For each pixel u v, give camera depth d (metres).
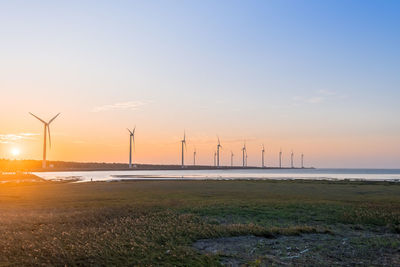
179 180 103.38
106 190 62.19
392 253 18.64
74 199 45.66
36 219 27.80
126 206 35.75
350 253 18.56
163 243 19.98
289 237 22.30
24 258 16.55
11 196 50.50
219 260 16.89
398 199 43.50
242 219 28.27
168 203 38.59
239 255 17.83
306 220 27.97
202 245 20.08
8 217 29.06
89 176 157.38
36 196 50.47
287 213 30.88
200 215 30.00
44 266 15.44
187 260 16.66
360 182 88.12
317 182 88.00
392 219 27.94
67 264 15.76
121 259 16.62
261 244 20.23
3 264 15.66
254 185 74.81
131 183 86.31
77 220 27.31
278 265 16.30
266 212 31.25
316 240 21.53
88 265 15.74
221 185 75.25
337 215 29.97
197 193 53.69
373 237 22.48
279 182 88.06
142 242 19.83
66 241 19.83
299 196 47.91
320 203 37.47
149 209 33.22
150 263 16.11
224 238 21.83
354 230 24.80
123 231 22.64
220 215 30.03
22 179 114.69
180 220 26.94
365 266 16.30
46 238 20.83
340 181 94.00
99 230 22.98
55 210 34.06
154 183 85.44
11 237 20.91
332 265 16.39
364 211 31.47
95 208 34.91
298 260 17.17
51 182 98.06
